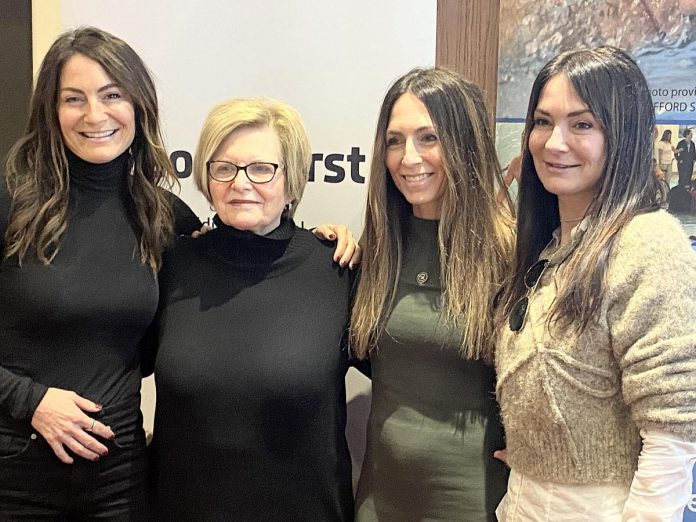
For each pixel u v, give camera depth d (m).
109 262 1.51
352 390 1.97
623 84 1.17
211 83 1.96
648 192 1.18
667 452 1.07
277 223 1.58
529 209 1.34
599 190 1.20
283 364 1.46
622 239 1.14
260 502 1.47
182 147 1.99
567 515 1.19
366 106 1.93
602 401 1.17
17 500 1.48
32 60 2.00
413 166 1.44
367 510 1.49
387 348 1.47
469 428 1.41
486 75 1.91
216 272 1.55
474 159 1.46
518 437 1.25
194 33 1.96
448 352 1.41
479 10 1.90
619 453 1.17
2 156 1.99
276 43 1.94
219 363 1.46
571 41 1.84
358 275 1.59
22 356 1.47
